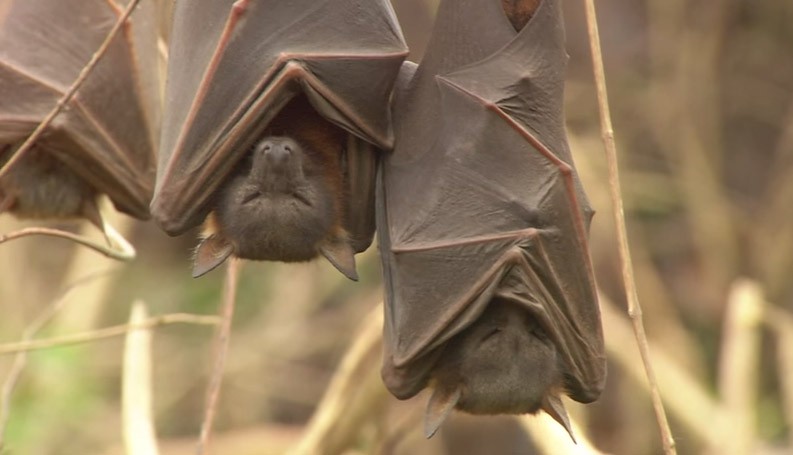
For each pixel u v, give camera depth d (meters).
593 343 9.16
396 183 9.12
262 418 22.25
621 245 8.97
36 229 10.27
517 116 9.02
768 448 19.02
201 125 8.81
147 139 10.48
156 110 10.59
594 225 22.36
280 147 8.77
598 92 9.00
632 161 24.08
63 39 10.32
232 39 8.79
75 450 19.98
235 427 22.11
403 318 8.98
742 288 17.30
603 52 24.61
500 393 8.90
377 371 14.50
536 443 14.08
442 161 9.05
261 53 8.77
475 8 9.15
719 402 20.16
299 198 8.91
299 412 23.30
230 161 8.84
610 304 20.72
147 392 13.45
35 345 11.59
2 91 10.16
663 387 18.58
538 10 9.09
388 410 14.88
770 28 24.72
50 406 19.30
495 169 8.98
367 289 23.44
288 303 22.91
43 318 12.21
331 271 23.02
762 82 24.83
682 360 21.69
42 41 10.30
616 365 22.14
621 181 23.30
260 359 22.50
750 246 23.61
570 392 9.23
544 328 8.98
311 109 9.23
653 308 22.11
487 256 8.85
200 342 22.97
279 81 8.70
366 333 14.51
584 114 23.81
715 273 23.31
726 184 25.44
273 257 9.00
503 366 8.91
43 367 19.09
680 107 23.70
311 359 22.94
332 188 9.12
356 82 8.83
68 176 10.38
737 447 16.62
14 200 10.32
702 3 23.98
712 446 17.72
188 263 24.53
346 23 8.90
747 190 25.39
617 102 23.97
